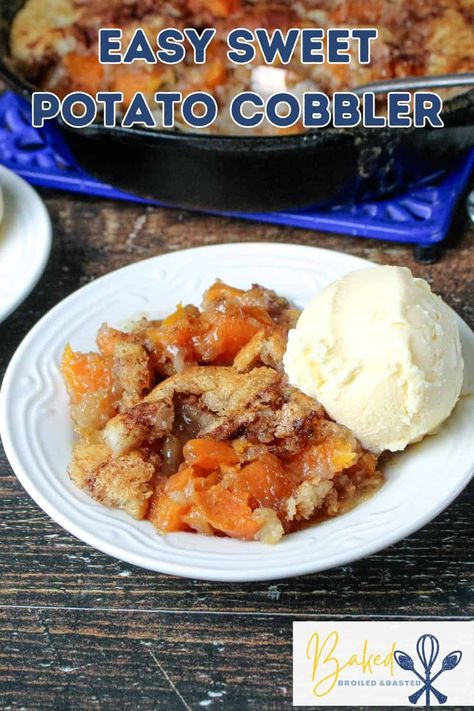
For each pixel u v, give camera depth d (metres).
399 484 0.56
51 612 0.56
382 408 0.56
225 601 0.56
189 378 0.59
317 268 0.66
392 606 0.55
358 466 0.56
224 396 0.58
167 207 0.76
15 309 0.68
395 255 0.71
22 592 0.56
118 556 0.53
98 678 0.53
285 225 0.74
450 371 0.56
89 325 0.64
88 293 0.65
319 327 0.57
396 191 0.72
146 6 0.76
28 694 0.53
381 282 0.57
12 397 0.60
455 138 0.68
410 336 0.56
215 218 0.75
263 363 0.60
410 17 0.74
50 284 0.71
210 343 0.61
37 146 0.78
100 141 0.68
